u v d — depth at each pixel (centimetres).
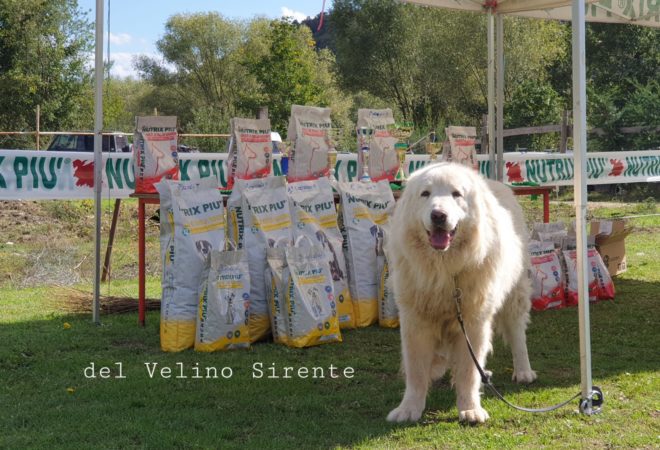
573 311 659
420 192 373
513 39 2827
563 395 417
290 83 3016
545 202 741
